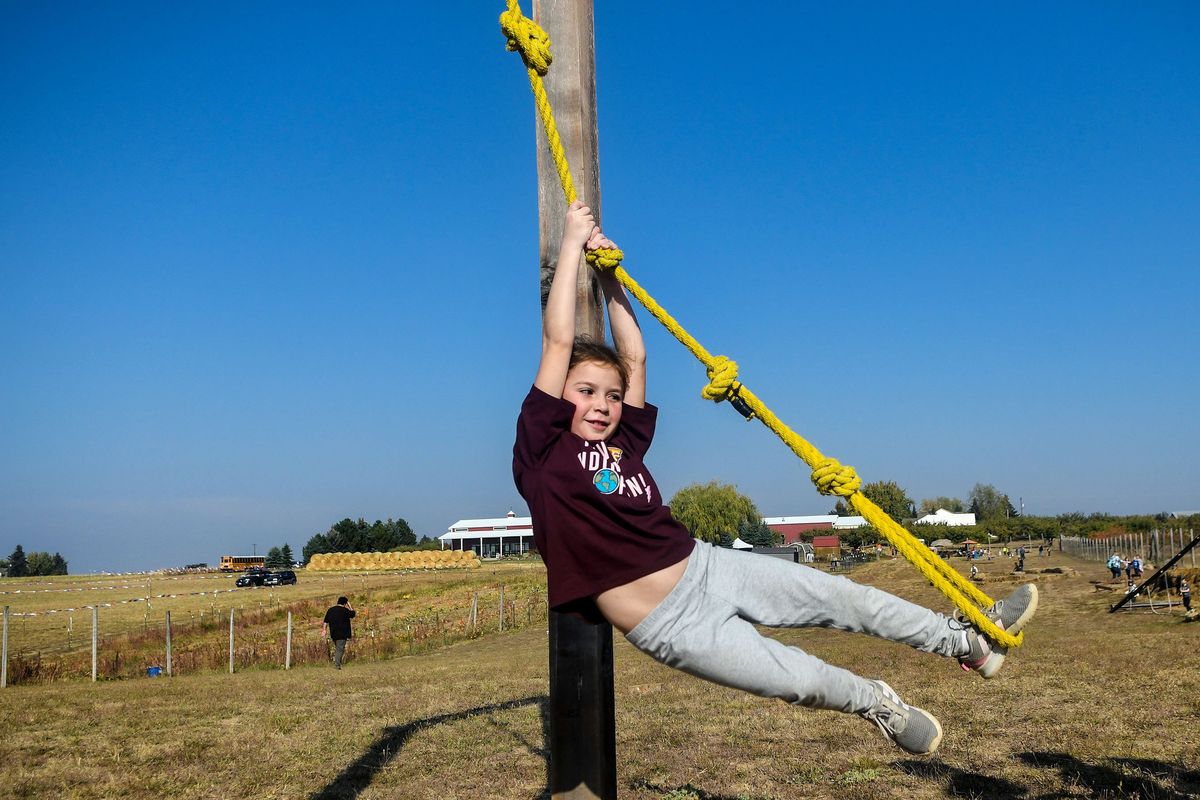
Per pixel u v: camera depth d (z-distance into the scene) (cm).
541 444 312
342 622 2044
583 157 384
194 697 1174
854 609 304
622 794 577
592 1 405
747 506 8794
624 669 1366
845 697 296
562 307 325
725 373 339
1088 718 737
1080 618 2191
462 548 11656
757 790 576
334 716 958
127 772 696
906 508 9656
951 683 964
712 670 284
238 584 6138
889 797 541
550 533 298
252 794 632
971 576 3803
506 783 644
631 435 338
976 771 587
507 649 2425
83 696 1221
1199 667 997
